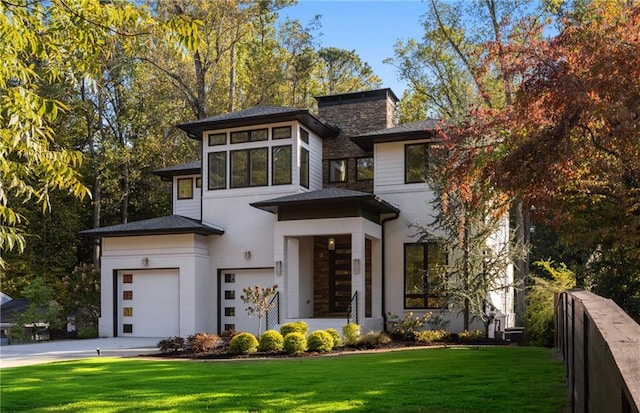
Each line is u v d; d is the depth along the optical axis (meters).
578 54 8.43
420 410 6.18
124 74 30.69
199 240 20.39
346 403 6.66
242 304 20.53
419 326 17.78
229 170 20.95
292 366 10.75
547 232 26.52
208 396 7.36
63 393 7.83
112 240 21.02
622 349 2.37
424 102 32.72
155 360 12.60
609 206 9.02
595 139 8.66
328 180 22.09
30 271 30.56
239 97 34.41
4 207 4.88
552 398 6.67
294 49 35.84
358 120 22.00
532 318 15.02
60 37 5.19
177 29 5.13
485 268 16.56
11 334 21.97
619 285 11.25
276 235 18.70
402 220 19.59
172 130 32.34
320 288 20.91
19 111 4.69
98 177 30.09
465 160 10.44
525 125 9.10
